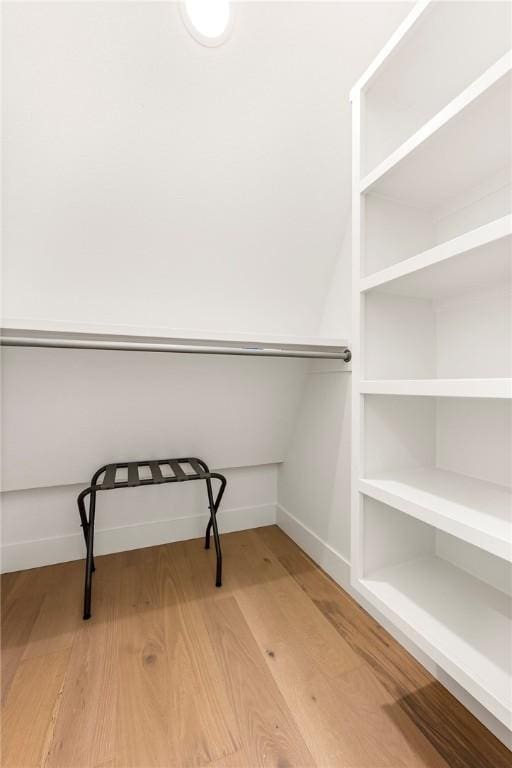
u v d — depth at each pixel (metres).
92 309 1.11
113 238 1.02
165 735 0.74
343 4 0.84
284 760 0.69
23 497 1.38
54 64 0.77
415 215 0.96
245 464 1.73
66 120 0.84
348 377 1.27
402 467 0.94
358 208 0.86
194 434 1.54
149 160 0.94
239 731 0.75
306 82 0.94
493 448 0.85
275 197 1.12
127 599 1.21
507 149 0.71
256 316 1.36
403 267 0.74
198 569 1.41
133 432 1.41
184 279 1.18
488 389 0.55
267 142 1.01
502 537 0.52
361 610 1.16
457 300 0.94
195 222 1.08
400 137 0.93
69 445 1.32
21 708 0.80
